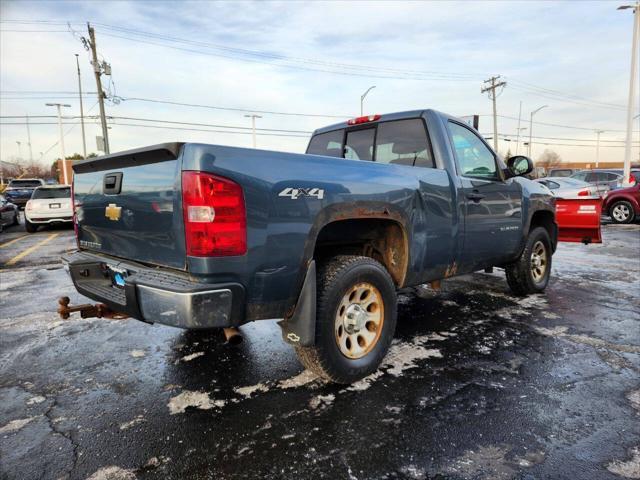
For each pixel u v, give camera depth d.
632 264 7.39
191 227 2.17
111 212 2.89
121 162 2.71
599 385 2.93
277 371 3.22
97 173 3.04
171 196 2.30
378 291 3.05
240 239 2.23
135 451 2.28
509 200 4.39
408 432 2.41
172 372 3.23
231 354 3.55
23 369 3.32
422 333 3.97
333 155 4.61
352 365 2.88
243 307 2.32
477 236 3.95
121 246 2.85
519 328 4.09
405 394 2.83
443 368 3.22
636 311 4.61
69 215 13.54
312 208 2.53
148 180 2.47
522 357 3.41
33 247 10.24
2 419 2.61
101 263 2.99
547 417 2.54
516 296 5.25
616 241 10.31
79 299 5.41
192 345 3.76
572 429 2.41
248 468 2.13
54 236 12.48
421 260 3.38
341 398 2.80
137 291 2.33
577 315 4.48
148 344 3.81
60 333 4.12
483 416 2.56
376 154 4.16
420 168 3.38
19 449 2.31
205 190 2.14
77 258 3.22
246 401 2.78
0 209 13.23
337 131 4.58
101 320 4.52
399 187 3.11
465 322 4.28
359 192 2.81
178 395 2.88
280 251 2.39
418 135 3.80
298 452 2.25
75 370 3.29
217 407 2.72
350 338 2.95
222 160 2.20
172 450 2.29
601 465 2.11
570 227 6.96
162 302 2.21
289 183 2.43
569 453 2.20
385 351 3.12
